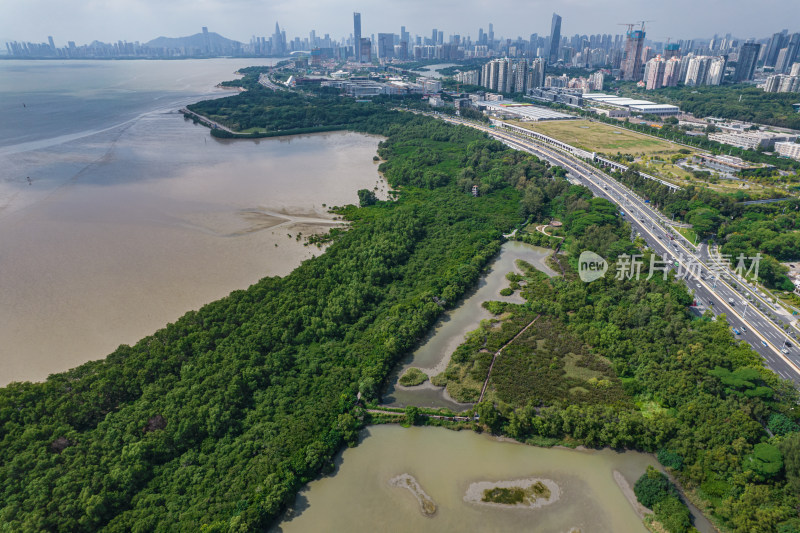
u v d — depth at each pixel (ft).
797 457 340.18
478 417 431.02
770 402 410.93
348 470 385.70
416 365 506.48
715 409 407.64
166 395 418.72
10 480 336.29
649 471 372.79
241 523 321.52
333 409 428.15
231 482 355.97
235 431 402.72
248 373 445.78
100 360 467.11
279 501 343.87
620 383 474.49
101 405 413.18
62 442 370.73
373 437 417.49
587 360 506.48
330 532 336.70
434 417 433.07
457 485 373.40
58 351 497.46
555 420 416.87
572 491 368.68
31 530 300.61
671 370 461.78
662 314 551.18
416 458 397.19
